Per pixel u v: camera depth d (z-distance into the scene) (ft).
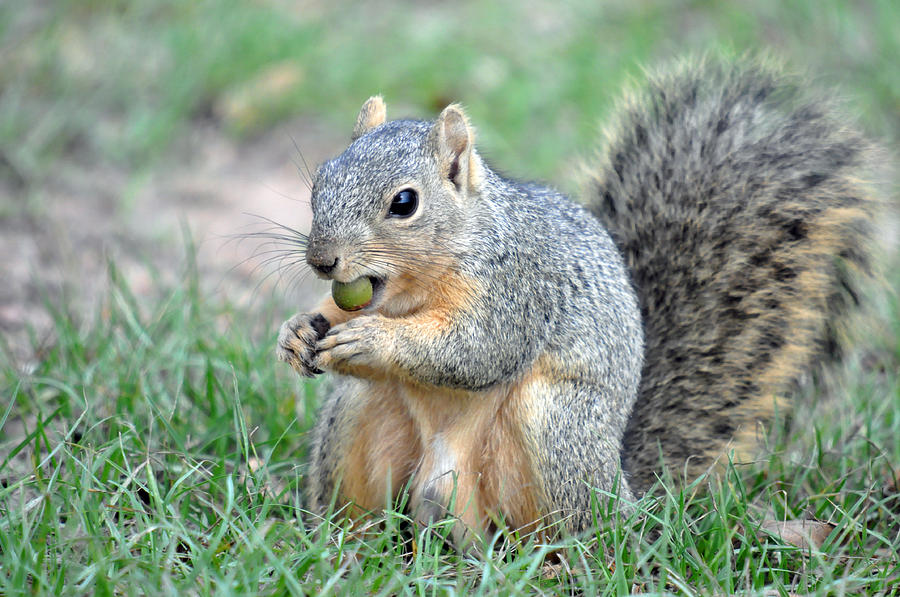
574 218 31.55
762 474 31.42
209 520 27.68
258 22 62.69
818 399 34.76
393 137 28.84
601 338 30.14
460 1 67.26
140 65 60.80
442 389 29.30
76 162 55.06
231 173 55.11
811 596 23.72
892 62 56.49
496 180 30.17
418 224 27.91
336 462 29.86
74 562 23.50
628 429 32.78
